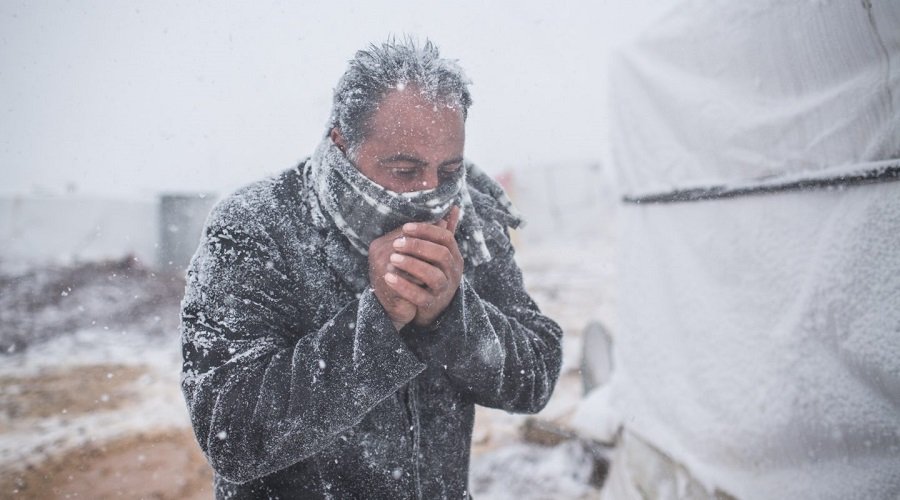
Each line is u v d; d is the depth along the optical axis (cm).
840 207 158
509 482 346
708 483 209
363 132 102
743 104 194
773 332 180
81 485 374
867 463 153
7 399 559
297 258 111
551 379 129
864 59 149
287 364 99
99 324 874
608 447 332
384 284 99
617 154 283
